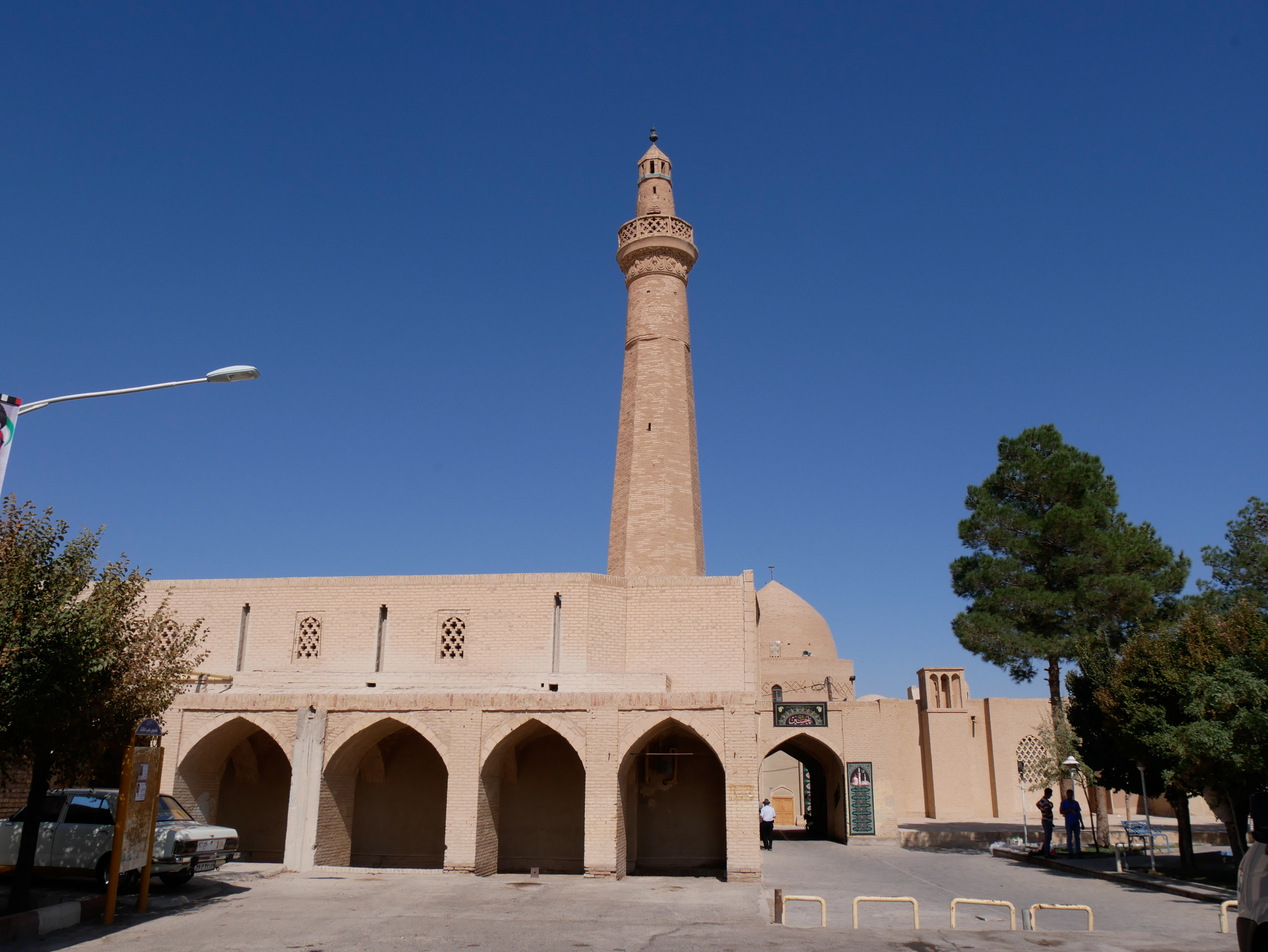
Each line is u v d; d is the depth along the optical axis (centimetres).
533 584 2902
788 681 5378
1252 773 1928
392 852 2784
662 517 3500
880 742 3778
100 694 1503
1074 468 3556
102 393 1495
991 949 1361
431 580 2947
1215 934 1510
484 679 2766
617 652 2883
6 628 1357
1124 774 2534
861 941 1426
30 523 1479
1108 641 3173
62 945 1370
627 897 1917
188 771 2478
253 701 2462
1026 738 4662
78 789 1866
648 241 3866
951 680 4691
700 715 2317
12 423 1410
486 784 2392
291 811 2328
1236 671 1947
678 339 3775
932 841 3609
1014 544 3575
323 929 1523
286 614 2981
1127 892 2105
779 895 1609
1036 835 3525
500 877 2245
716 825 2772
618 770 2311
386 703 2422
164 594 3042
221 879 2111
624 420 3731
